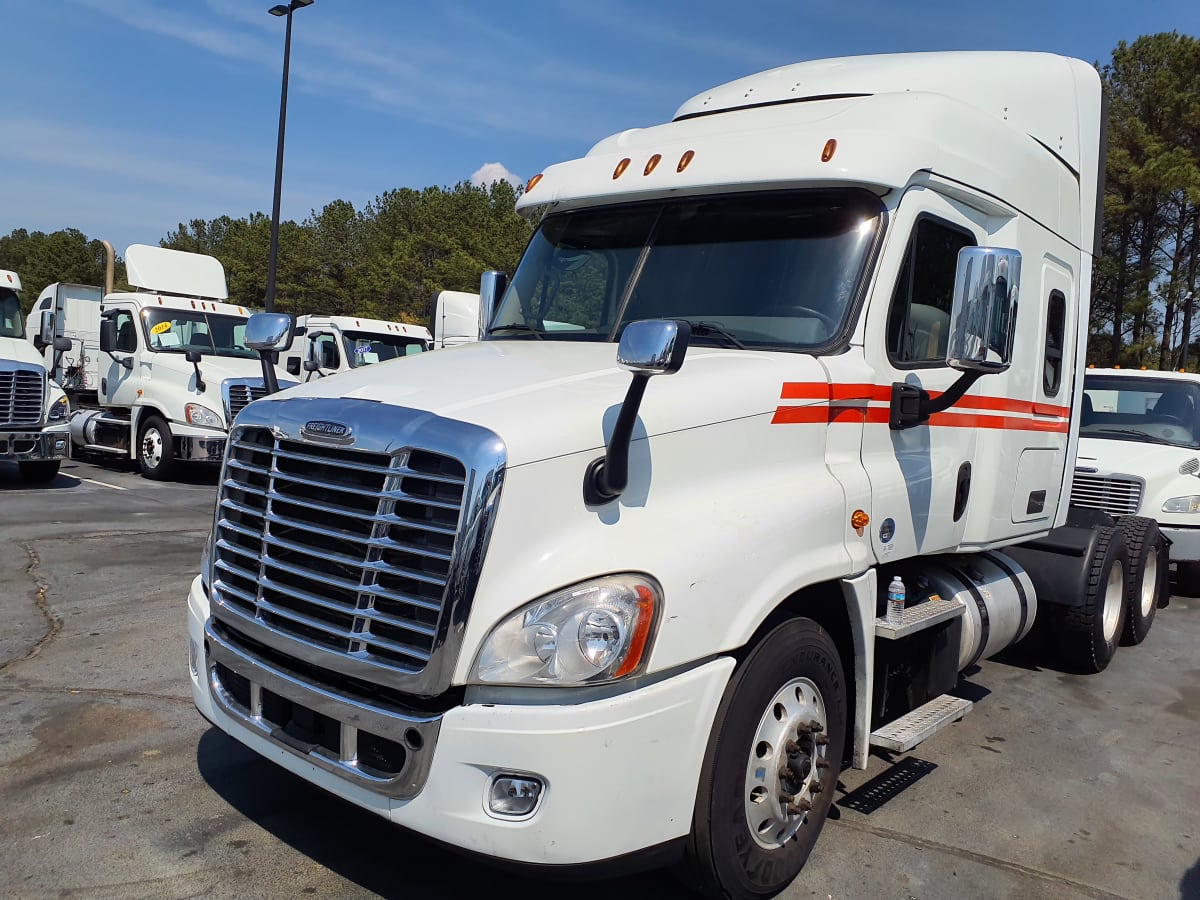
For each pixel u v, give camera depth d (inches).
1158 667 268.2
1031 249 197.9
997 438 190.2
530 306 175.9
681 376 128.8
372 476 115.2
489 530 106.6
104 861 133.0
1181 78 1153.4
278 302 2095.2
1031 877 144.5
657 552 112.6
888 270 150.0
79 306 779.4
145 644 229.3
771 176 153.6
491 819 104.8
